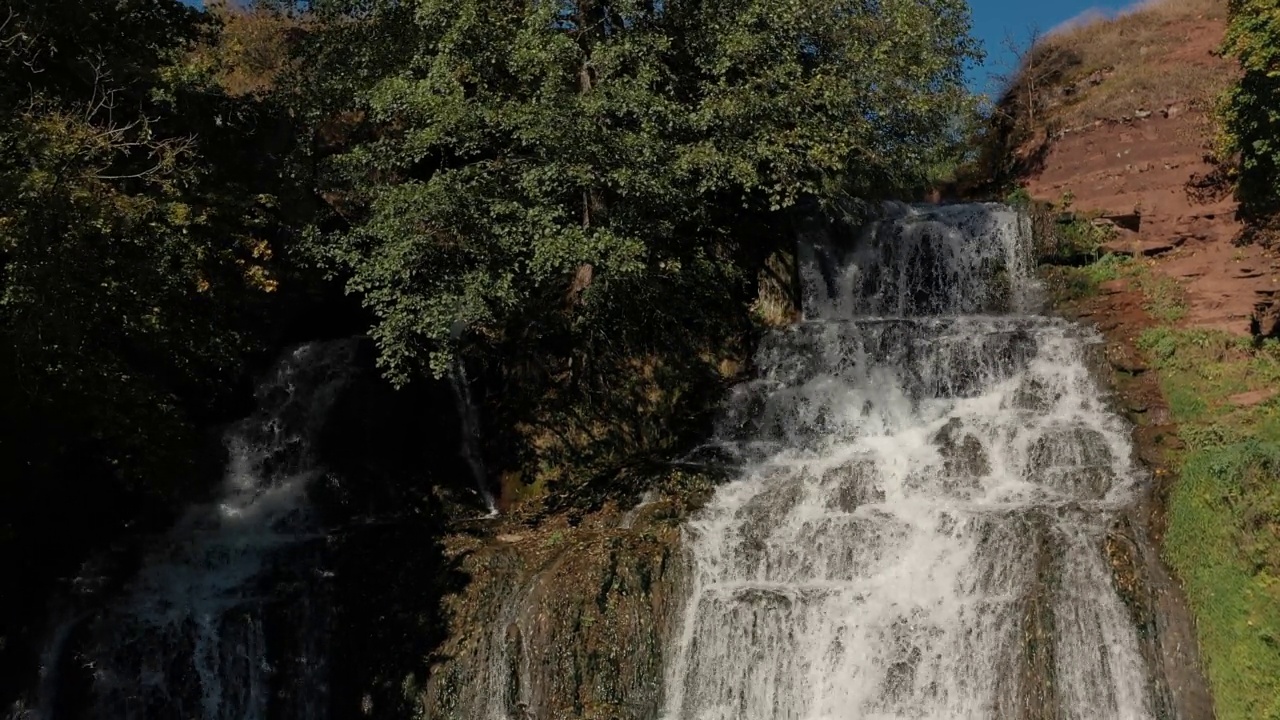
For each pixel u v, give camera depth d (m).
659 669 14.41
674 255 18.50
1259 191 15.98
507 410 19.36
